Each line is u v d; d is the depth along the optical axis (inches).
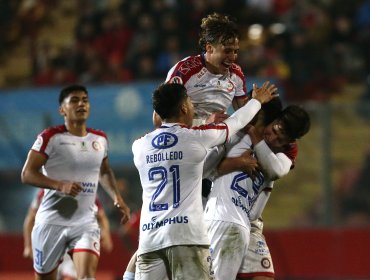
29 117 1744.6
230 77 872.9
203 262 778.2
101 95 1754.4
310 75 1908.2
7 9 2436.0
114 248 1696.6
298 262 1663.4
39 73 2145.7
